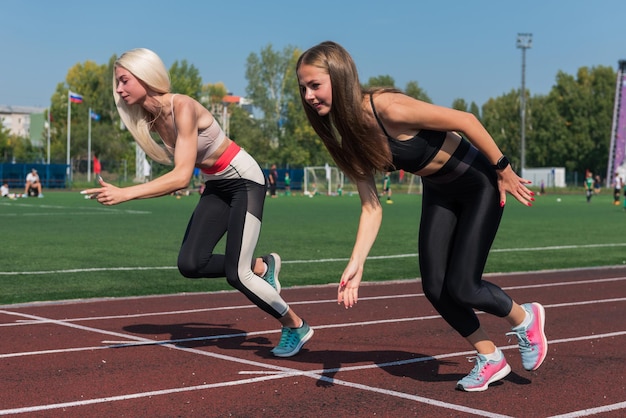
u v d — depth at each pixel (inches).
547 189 2721.5
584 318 279.0
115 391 174.6
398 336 244.2
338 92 155.9
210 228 208.1
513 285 372.2
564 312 292.5
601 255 521.3
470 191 170.4
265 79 3432.6
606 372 195.9
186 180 184.5
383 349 223.9
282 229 744.3
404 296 333.7
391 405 164.7
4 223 806.5
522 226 820.6
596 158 3316.9
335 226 787.4
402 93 160.6
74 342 229.9
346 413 158.7
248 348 223.8
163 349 221.3
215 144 198.5
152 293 340.8
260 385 180.7
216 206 208.8
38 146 3863.2
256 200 204.7
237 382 183.3
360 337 242.4
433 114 156.7
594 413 159.6
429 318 277.9
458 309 175.3
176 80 3203.7
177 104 188.7
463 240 170.2
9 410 159.2
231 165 201.5
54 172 2293.3
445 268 174.1
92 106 3469.5
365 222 171.3
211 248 208.5
